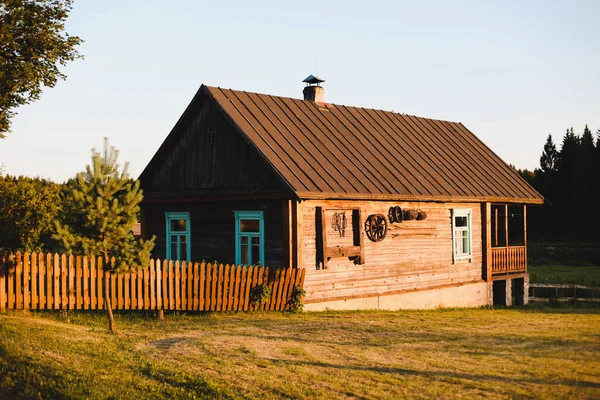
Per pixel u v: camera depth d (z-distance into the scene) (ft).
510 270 100.99
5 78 82.99
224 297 63.52
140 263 52.75
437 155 95.96
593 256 177.06
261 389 35.04
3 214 79.77
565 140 223.71
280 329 54.44
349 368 39.45
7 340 45.14
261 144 71.36
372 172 79.56
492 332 57.21
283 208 68.44
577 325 66.03
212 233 78.18
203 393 34.91
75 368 39.86
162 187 83.82
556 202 214.07
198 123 79.66
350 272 75.00
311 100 90.58
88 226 50.16
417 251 84.33
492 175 100.22
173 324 56.85
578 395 33.76
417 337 52.16
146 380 37.63
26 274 56.44
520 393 33.99
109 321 53.01
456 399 32.99
